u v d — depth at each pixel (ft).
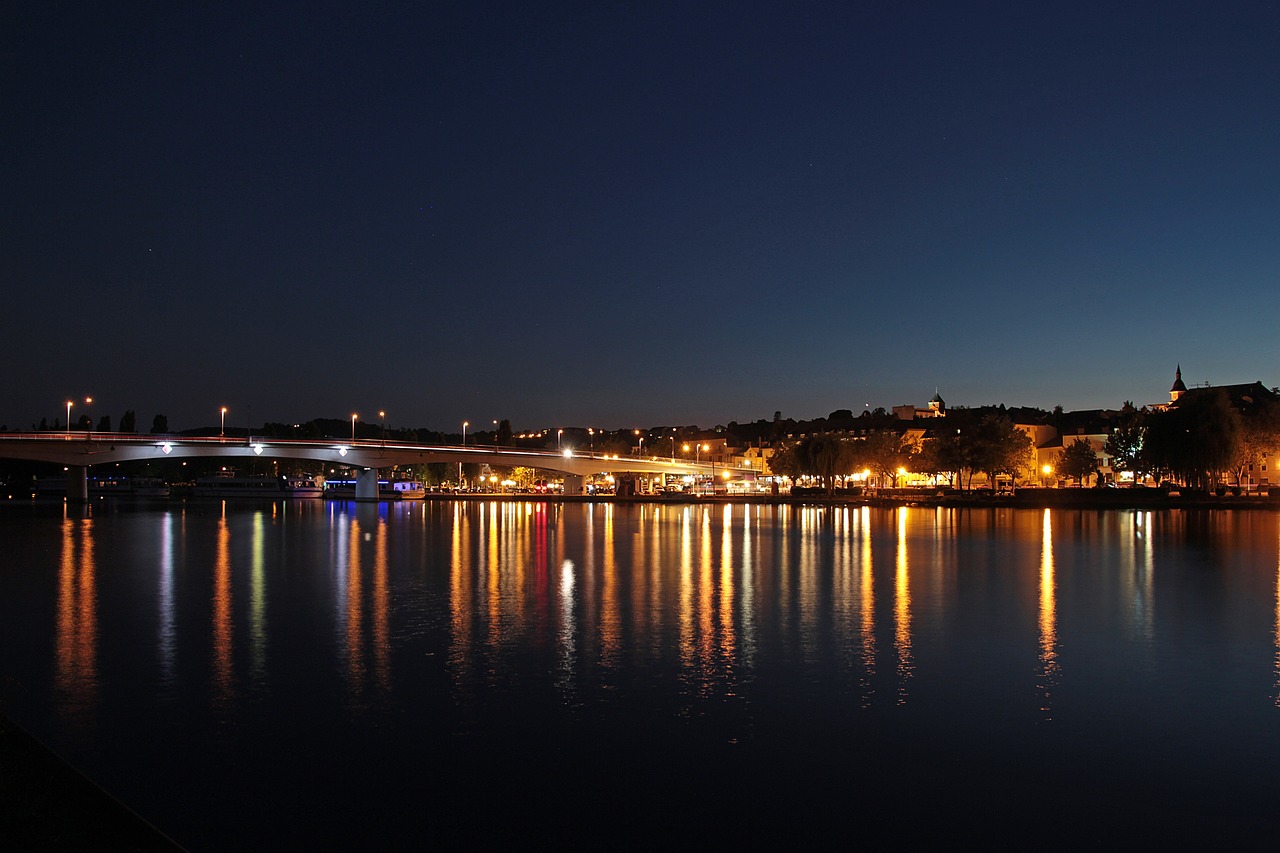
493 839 58.44
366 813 62.18
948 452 565.12
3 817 49.96
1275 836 58.95
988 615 135.95
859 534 309.83
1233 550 235.81
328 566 209.46
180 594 160.86
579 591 163.53
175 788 66.28
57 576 189.57
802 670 100.07
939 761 71.72
